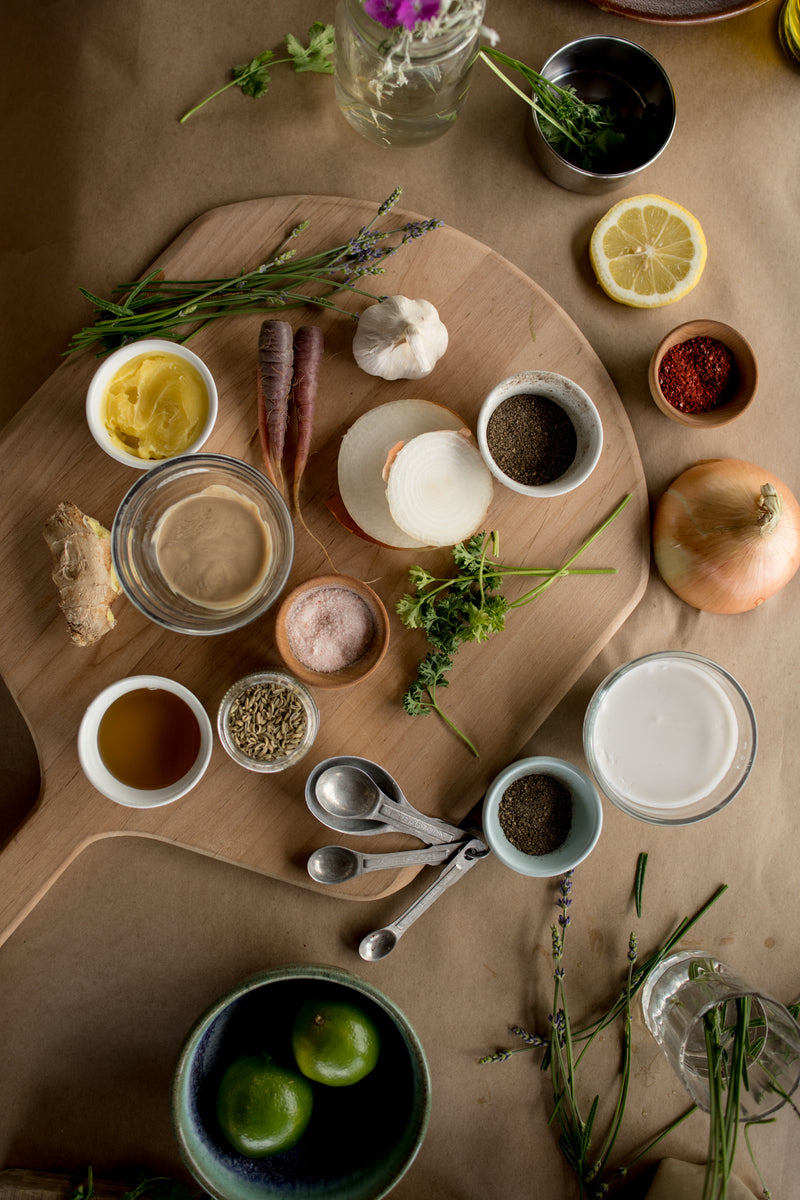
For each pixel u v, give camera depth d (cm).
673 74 76
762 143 76
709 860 75
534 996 74
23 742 75
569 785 70
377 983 73
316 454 70
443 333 68
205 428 67
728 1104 64
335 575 68
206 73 73
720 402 73
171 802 69
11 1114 73
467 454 69
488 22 75
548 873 69
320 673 69
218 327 70
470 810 71
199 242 70
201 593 69
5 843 70
